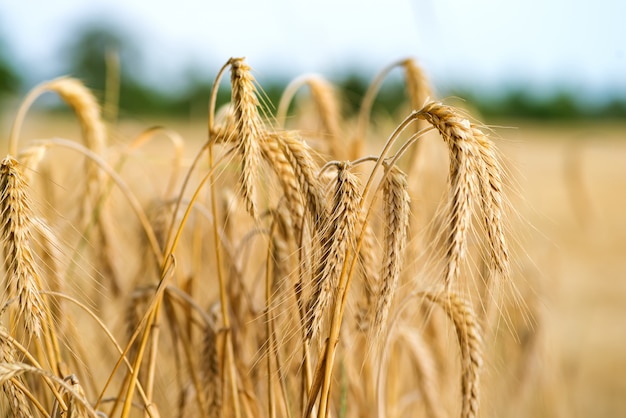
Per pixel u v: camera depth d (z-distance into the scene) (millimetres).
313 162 636
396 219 618
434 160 900
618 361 1737
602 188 5410
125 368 818
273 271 717
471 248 743
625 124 13414
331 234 605
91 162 816
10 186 606
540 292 983
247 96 620
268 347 692
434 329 890
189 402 758
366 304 695
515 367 984
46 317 640
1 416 648
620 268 2805
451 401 880
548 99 14820
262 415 758
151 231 752
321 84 907
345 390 718
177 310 811
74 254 770
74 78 824
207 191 869
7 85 9969
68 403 631
